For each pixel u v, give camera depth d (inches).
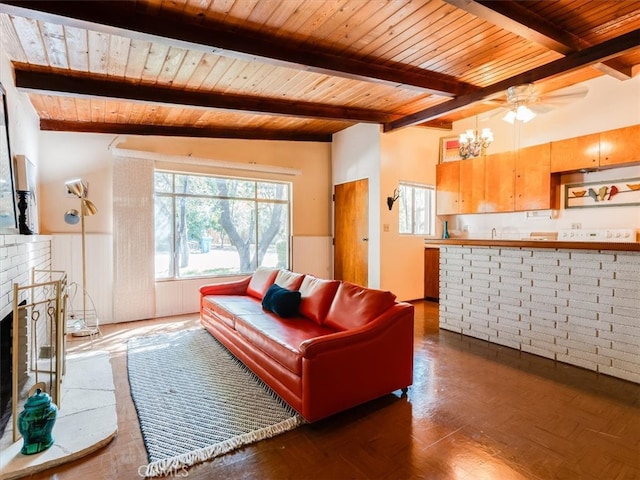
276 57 112.1
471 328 154.7
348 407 88.1
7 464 68.2
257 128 218.4
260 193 231.8
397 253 221.9
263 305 137.9
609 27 112.6
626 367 108.7
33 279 116.1
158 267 194.2
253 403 95.0
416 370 117.9
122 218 178.9
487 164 212.2
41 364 119.6
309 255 248.2
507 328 141.2
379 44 116.2
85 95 128.4
